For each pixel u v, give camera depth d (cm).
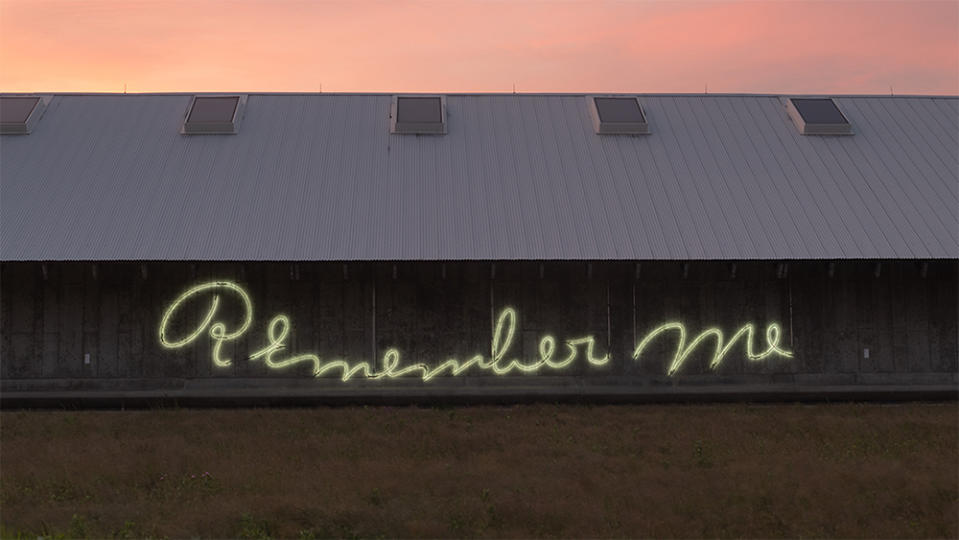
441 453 2156
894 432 2388
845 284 3131
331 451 2141
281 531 1571
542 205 3184
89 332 2969
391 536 1581
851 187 3325
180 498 1764
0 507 1695
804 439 2319
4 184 3159
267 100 3741
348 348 3020
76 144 3406
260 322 3002
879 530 1634
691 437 2320
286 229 3012
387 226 3048
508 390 2994
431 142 3512
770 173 3397
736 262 3094
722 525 1650
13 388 2942
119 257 2839
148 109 3650
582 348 3064
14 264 2970
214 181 3238
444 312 3045
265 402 2867
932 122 3738
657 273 3095
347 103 3747
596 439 2292
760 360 3100
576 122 3691
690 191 3284
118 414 2600
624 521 1644
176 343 2978
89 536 1529
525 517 1658
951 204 3238
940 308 3152
